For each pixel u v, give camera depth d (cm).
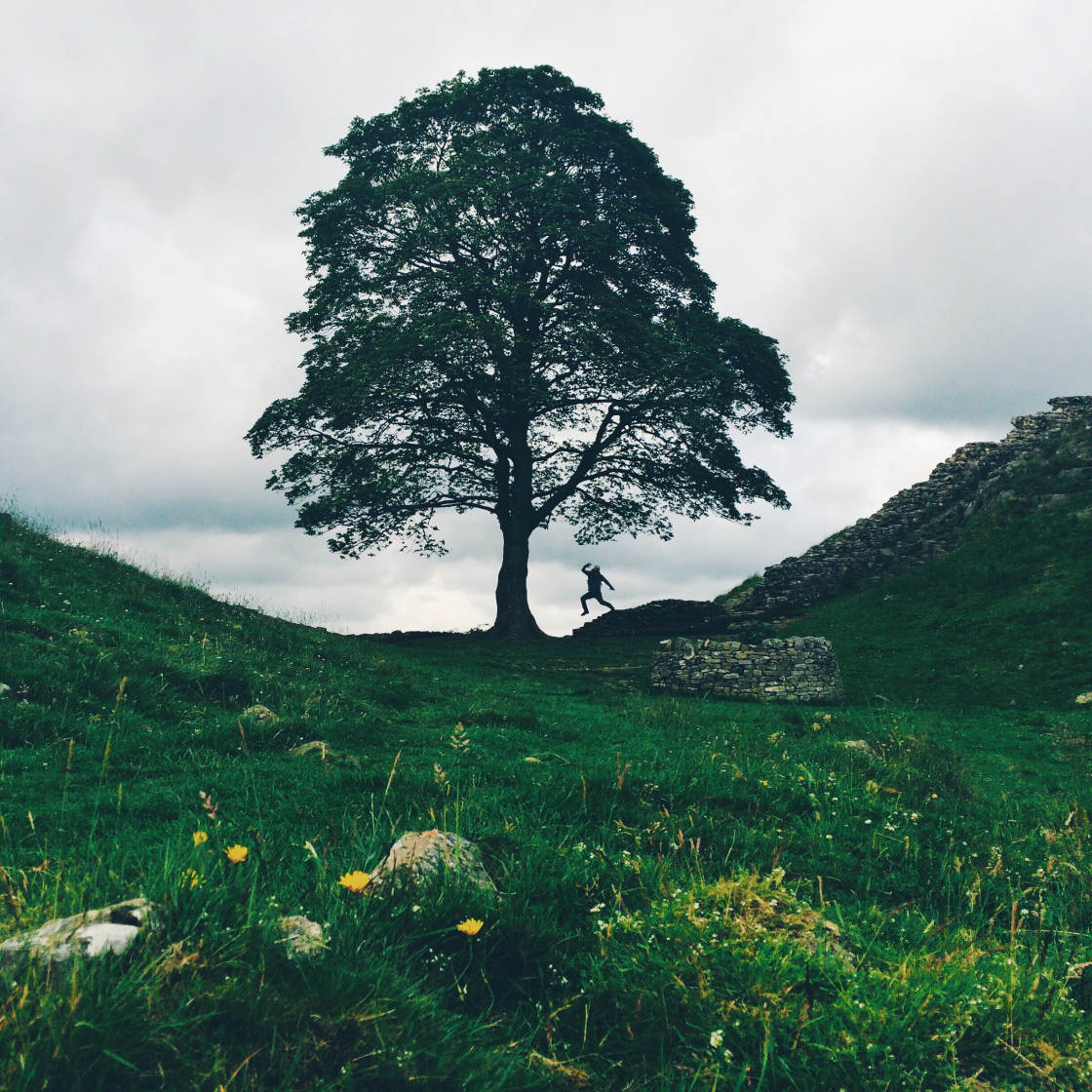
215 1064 217
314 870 416
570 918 379
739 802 650
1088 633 2173
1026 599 2505
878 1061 278
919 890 515
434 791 638
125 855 425
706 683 2059
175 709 941
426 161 3042
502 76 2964
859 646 2477
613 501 3316
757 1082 269
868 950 364
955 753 1237
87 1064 208
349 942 293
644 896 403
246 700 1054
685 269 3206
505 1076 250
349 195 2920
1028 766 1213
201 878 318
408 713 1227
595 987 316
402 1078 232
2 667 879
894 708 1875
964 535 3206
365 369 2662
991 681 2028
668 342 2823
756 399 3144
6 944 250
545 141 2978
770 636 2494
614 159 3062
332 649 1664
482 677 1994
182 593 1647
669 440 3134
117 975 242
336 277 2983
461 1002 302
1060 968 374
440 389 2834
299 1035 235
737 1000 301
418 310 2792
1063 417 3741
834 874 525
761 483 3150
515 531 3138
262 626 1648
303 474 2994
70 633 1075
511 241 2842
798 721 1479
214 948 263
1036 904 493
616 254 2908
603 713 1457
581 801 604
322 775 705
